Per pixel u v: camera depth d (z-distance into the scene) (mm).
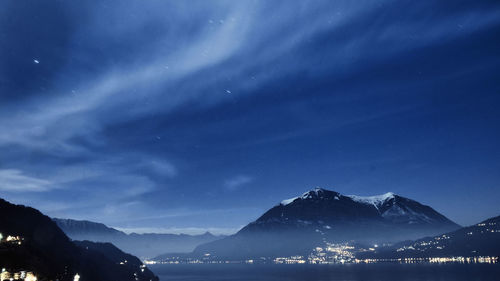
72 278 129000
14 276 101938
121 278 172250
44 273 115312
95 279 147250
